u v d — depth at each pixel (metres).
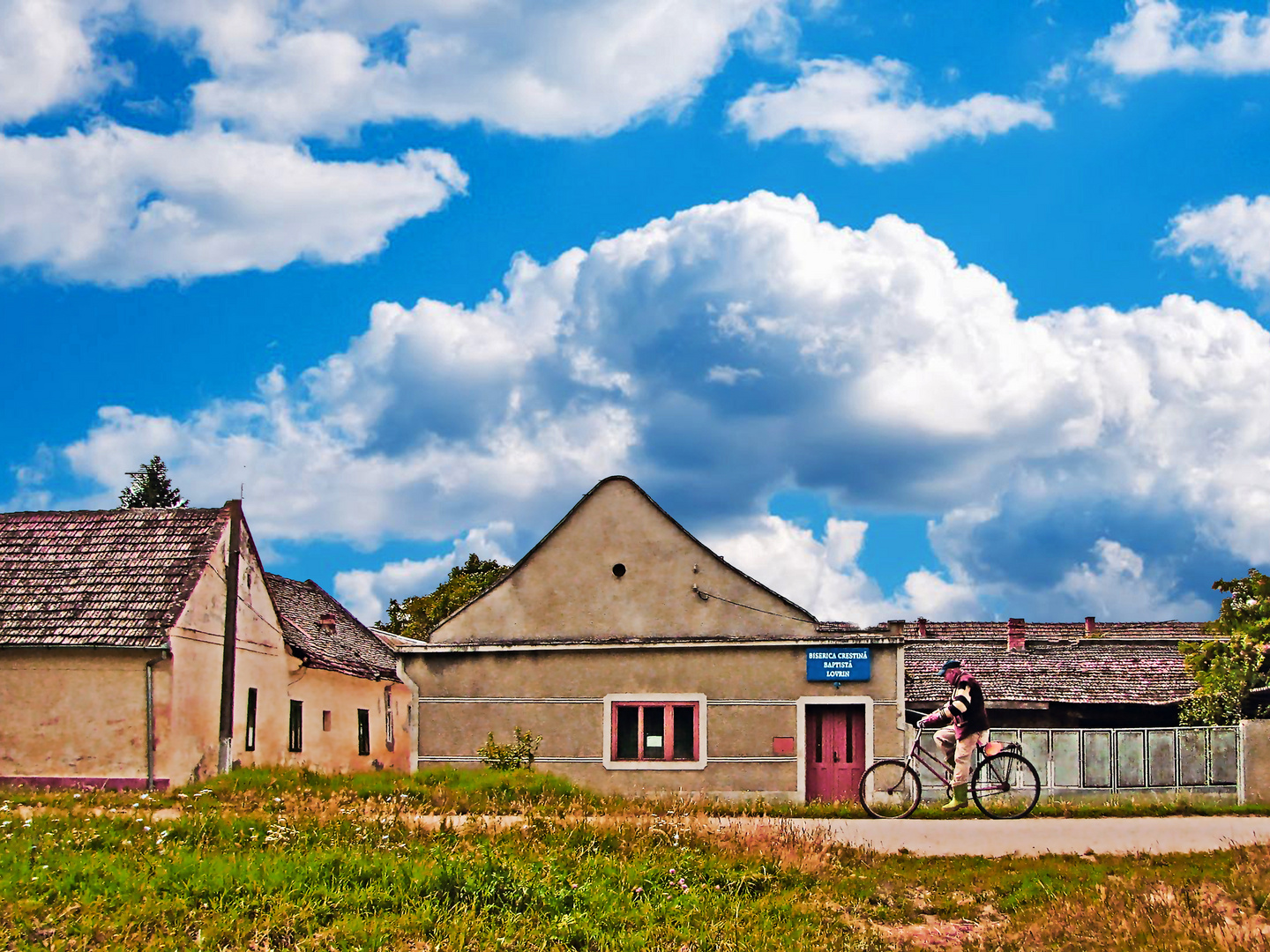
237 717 31.98
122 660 28.36
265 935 10.59
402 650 28.41
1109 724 37.12
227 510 32.00
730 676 27.33
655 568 28.27
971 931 12.15
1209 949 10.87
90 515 32.53
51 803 19.89
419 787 21.56
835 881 13.66
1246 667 28.36
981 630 50.03
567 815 16.67
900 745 26.52
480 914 11.50
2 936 10.09
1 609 29.34
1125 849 15.25
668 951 11.02
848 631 27.62
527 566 28.69
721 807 20.55
